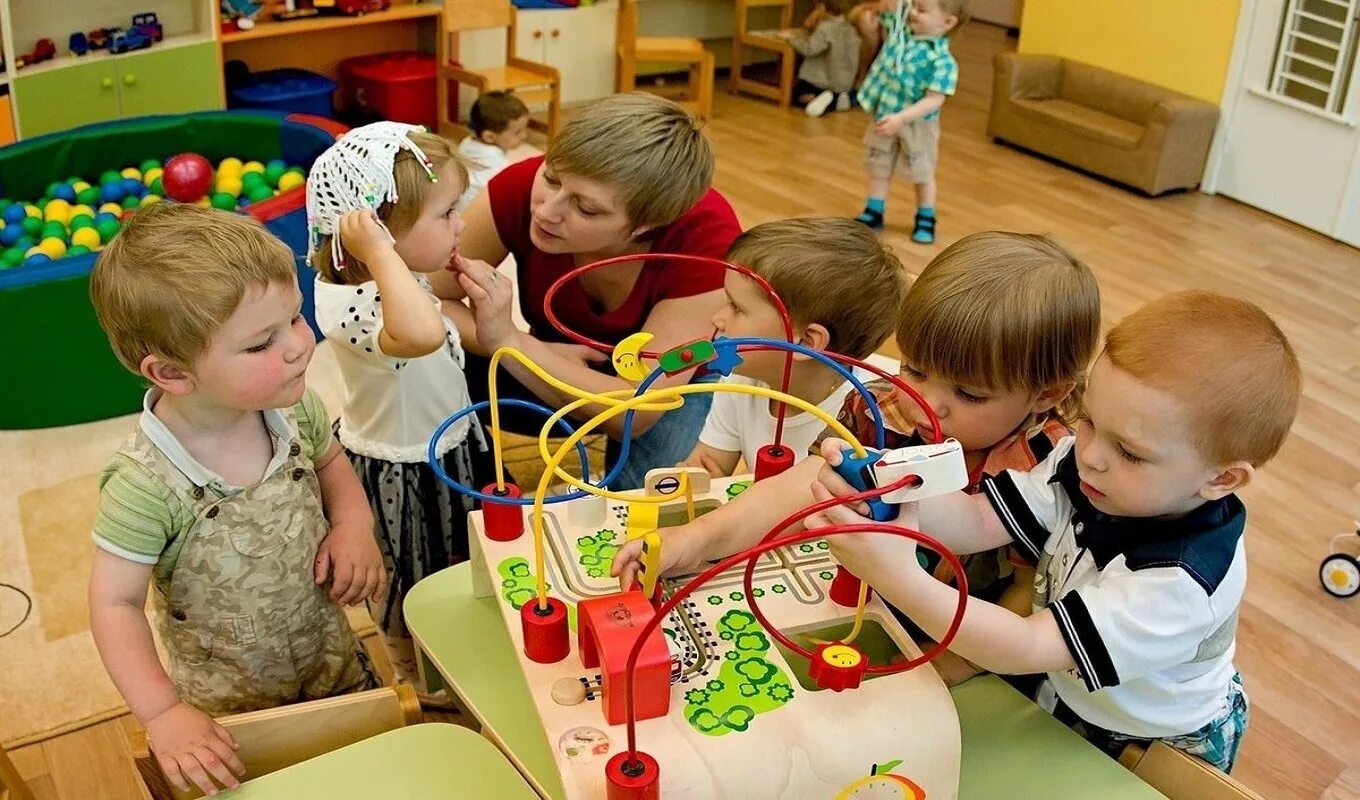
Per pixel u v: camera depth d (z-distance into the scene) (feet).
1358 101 12.66
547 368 5.45
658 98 5.30
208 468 3.98
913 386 4.00
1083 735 4.02
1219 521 3.36
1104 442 3.24
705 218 5.66
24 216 9.89
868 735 3.20
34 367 7.83
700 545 3.66
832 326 4.52
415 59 14.65
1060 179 14.69
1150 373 3.08
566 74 15.93
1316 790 5.81
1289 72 13.30
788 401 3.05
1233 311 3.18
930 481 2.87
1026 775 3.67
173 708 3.74
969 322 3.67
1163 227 13.25
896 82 12.13
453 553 5.46
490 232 6.00
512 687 3.97
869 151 12.56
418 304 4.46
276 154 11.16
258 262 3.69
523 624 3.39
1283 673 6.61
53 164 10.52
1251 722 6.23
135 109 11.99
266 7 13.11
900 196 13.82
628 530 3.74
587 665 3.36
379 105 14.30
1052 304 3.68
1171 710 3.67
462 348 5.82
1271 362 3.09
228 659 4.29
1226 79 13.93
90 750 5.48
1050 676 3.91
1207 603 3.29
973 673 4.07
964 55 20.11
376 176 4.64
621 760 2.95
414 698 4.00
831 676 3.18
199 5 12.34
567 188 5.09
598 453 7.73
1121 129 14.39
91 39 11.73
